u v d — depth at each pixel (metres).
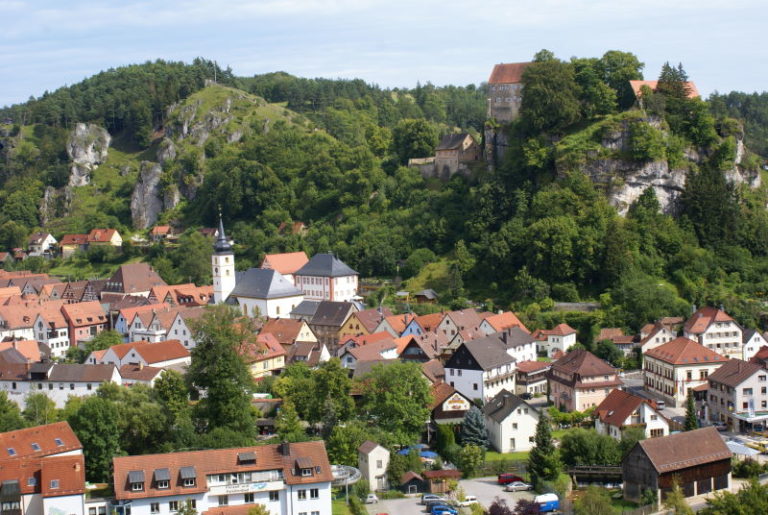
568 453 140.25
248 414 147.00
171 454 112.75
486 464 142.38
